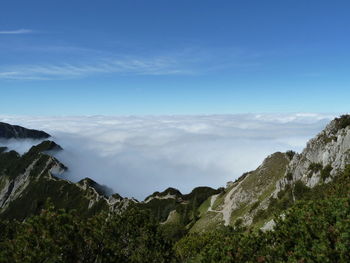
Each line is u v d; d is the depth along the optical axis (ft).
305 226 63.36
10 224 110.52
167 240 112.78
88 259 74.38
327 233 58.59
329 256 53.72
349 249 53.42
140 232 103.14
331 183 248.32
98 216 92.38
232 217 433.07
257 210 355.97
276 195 342.23
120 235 96.12
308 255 55.52
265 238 71.72
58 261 66.74
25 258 63.36
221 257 70.33
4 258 64.39
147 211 113.19
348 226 56.90
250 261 65.00
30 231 69.15
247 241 70.44
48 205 75.92
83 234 75.56
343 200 68.95
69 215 75.92
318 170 303.27
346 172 144.87
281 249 63.41
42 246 66.74
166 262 104.94
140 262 97.30
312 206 71.92
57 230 71.67
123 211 108.78
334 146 301.63
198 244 136.67
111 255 78.13
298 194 290.97
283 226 69.51
